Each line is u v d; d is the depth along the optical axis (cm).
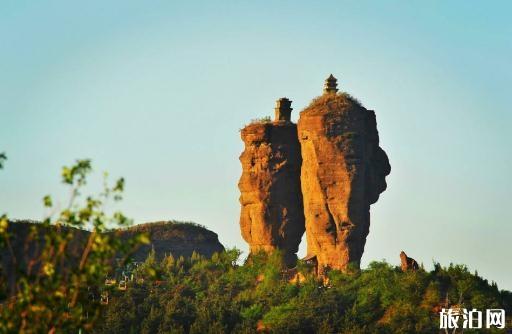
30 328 10175
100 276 10300
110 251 10200
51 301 10175
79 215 10275
